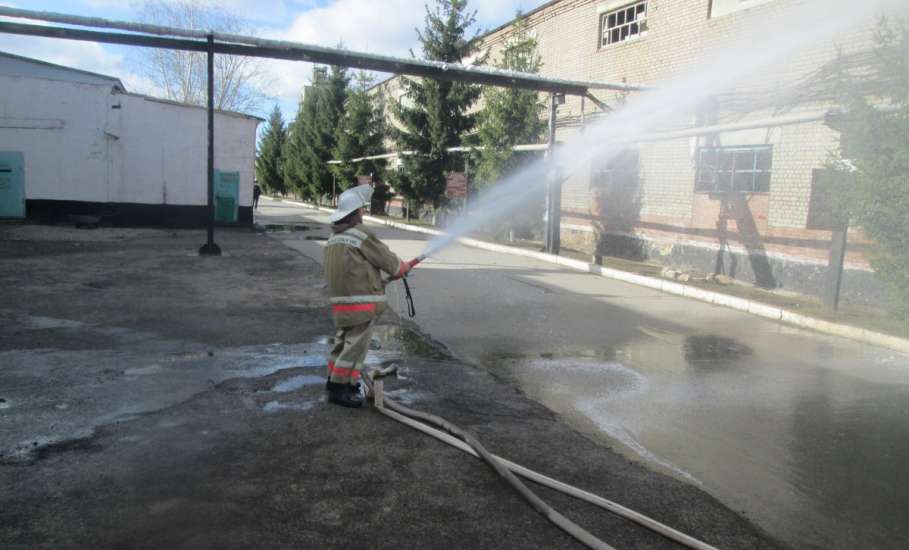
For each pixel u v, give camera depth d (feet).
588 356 22.02
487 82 43.91
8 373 17.48
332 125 116.67
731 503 11.85
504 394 17.53
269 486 11.49
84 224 61.62
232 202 68.85
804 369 21.29
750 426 15.87
